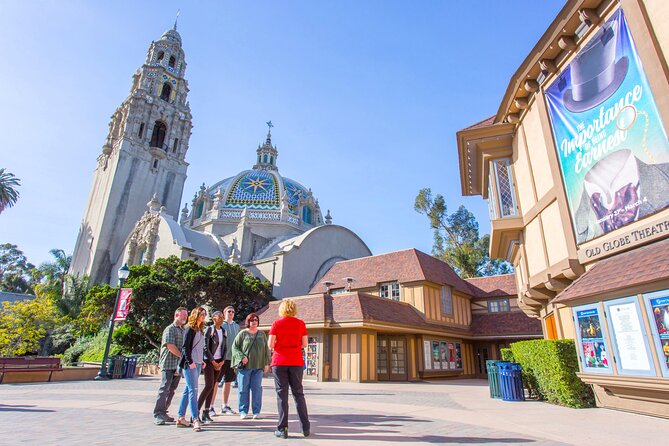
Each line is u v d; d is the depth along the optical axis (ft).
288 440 17.78
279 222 160.04
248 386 24.53
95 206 174.19
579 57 33.19
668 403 23.59
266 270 124.26
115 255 158.20
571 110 33.76
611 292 25.76
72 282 148.25
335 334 67.97
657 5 26.68
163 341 22.99
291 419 24.16
